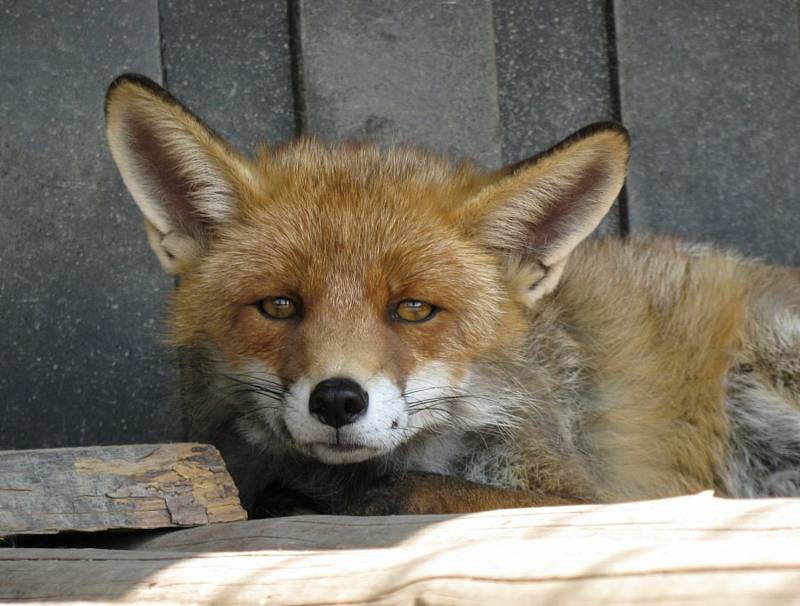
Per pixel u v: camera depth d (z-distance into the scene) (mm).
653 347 9188
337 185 7906
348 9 11055
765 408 9219
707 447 9148
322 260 7422
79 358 10297
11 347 10141
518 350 8094
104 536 7023
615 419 8773
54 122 10281
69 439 10250
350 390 6891
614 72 11789
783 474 9289
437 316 7566
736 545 4160
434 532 5570
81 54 10359
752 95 11859
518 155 11875
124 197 10422
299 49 11008
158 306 10453
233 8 11203
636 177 11664
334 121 11008
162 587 5211
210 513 6797
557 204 8023
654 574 4086
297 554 5199
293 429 7141
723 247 11508
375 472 8141
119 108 7590
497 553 4523
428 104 11188
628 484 8773
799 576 3885
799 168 11922
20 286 10180
